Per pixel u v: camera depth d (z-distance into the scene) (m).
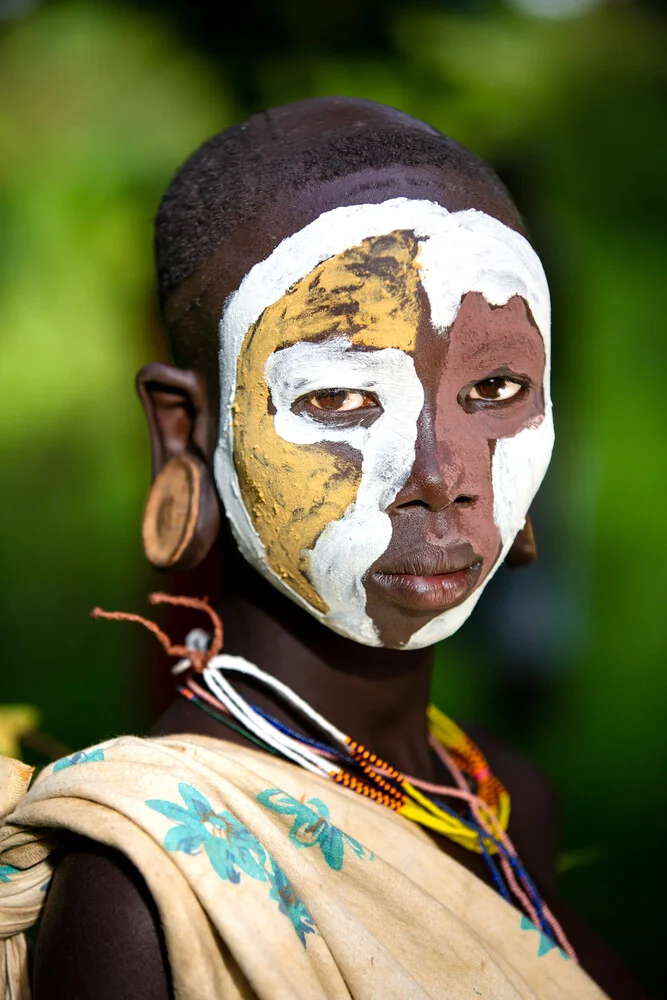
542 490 4.53
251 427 1.51
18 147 4.39
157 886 1.28
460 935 1.44
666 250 7.15
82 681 4.92
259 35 3.71
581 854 2.19
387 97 3.74
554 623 4.68
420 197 1.49
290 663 1.64
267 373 1.49
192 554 1.62
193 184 1.62
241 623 1.67
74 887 1.36
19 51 4.08
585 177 5.88
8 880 1.46
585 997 1.52
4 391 7.45
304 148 1.54
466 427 1.49
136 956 1.32
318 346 1.46
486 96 4.00
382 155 1.51
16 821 1.42
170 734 1.64
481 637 4.76
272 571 1.55
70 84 4.07
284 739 1.59
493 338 1.49
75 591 5.94
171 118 4.00
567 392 4.42
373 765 1.63
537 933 1.54
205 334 1.58
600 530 6.63
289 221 1.50
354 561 1.48
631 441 7.60
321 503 1.48
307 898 1.36
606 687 4.97
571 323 4.35
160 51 3.89
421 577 1.48
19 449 7.48
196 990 1.27
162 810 1.32
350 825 1.51
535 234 4.12
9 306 6.32
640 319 8.01
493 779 1.90
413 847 1.53
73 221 4.78
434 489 1.45
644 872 3.71
